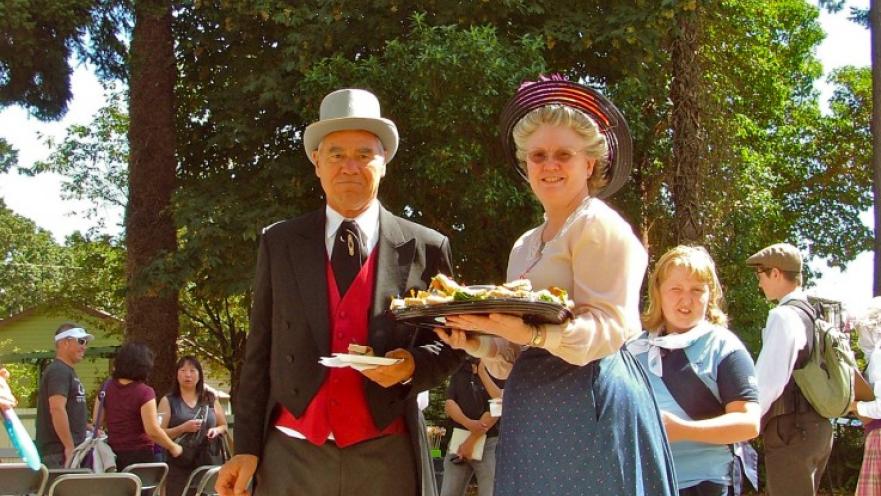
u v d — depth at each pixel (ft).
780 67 75.51
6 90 44.19
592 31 38.09
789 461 16.05
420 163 36.55
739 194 45.39
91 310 73.46
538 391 7.91
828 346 15.97
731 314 45.21
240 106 41.50
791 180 81.41
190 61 46.62
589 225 7.77
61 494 18.43
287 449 9.96
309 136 10.49
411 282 10.32
